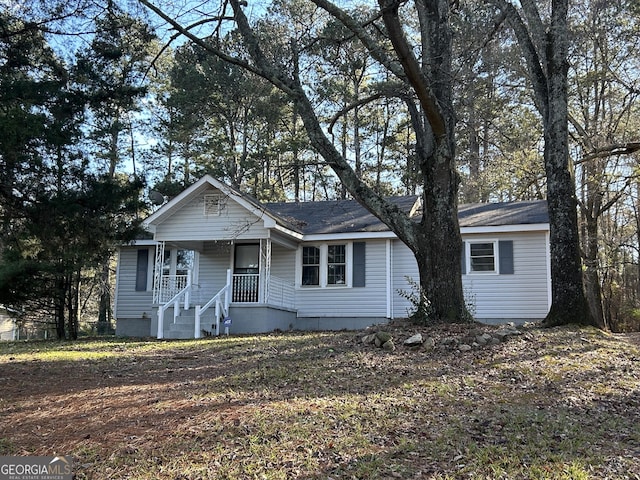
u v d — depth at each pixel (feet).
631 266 99.30
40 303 59.67
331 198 115.85
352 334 38.29
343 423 18.66
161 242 58.44
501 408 20.44
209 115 98.48
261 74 37.73
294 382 24.64
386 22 30.76
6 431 18.28
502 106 69.72
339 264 60.75
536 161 76.64
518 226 54.49
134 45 42.04
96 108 38.88
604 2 55.93
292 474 14.60
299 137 97.91
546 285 54.49
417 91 33.35
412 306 57.67
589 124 73.56
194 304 60.39
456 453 15.98
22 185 32.19
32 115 30.19
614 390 22.91
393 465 15.08
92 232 34.42
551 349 29.96
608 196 81.35
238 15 37.60
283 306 58.49
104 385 25.14
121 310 66.03
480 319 55.62
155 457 15.84
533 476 14.26
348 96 91.30
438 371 26.14
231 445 16.63
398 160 111.55
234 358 31.78
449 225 36.83
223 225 56.49
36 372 28.94
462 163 93.25
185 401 21.62
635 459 15.48
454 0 42.86
